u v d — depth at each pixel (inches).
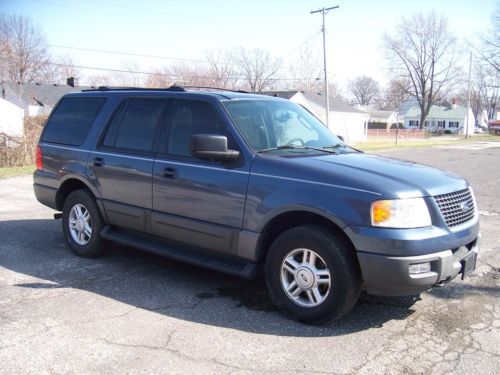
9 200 390.6
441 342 154.7
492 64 2294.5
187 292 193.8
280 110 209.0
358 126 2170.3
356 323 167.2
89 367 135.6
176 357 142.1
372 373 135.6
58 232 286.0
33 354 142.1
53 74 2556.6
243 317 170.9
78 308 175.8
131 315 170.7
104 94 236.8
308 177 164.4
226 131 185.6
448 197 164.4
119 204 215.9
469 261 167.8
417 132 2716.5
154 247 206.4
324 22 1346.0
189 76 2346.2
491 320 172.1
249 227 174.2
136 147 212.1
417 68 3341.5
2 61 2237.9
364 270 152.4
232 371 135.2
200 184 185.8
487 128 4040.4
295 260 169.0
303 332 159.8
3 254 240.2
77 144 236.8
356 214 153.0
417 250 149.5
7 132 697.0
